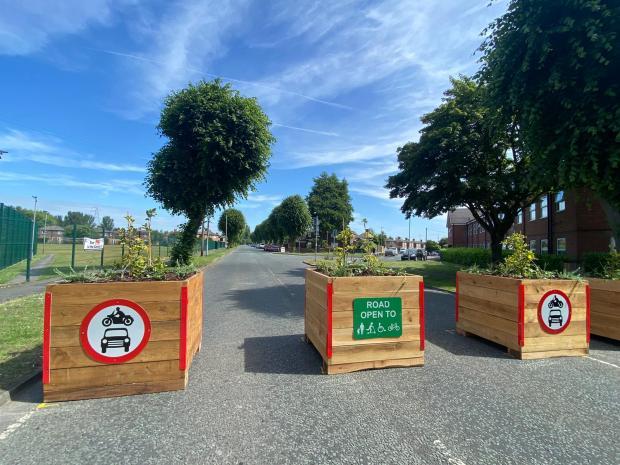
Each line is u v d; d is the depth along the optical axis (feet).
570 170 23.30
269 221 250.16
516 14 24.72
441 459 8.61
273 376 14.02
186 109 57.62
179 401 11.73
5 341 17.25
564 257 52.90
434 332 21.45
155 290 12.43
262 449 9.00
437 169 52.13
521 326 16.33
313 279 17.11
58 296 11.73
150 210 16.81
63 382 11.69
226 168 59.67
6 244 54.70
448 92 53.67
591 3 20.86
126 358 12.15
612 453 8.94
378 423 10.36
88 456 8.68
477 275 19.35
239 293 36.27
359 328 14.56
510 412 11.09
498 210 56.44
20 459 8.55
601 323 19.76
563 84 22.29
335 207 215.92
